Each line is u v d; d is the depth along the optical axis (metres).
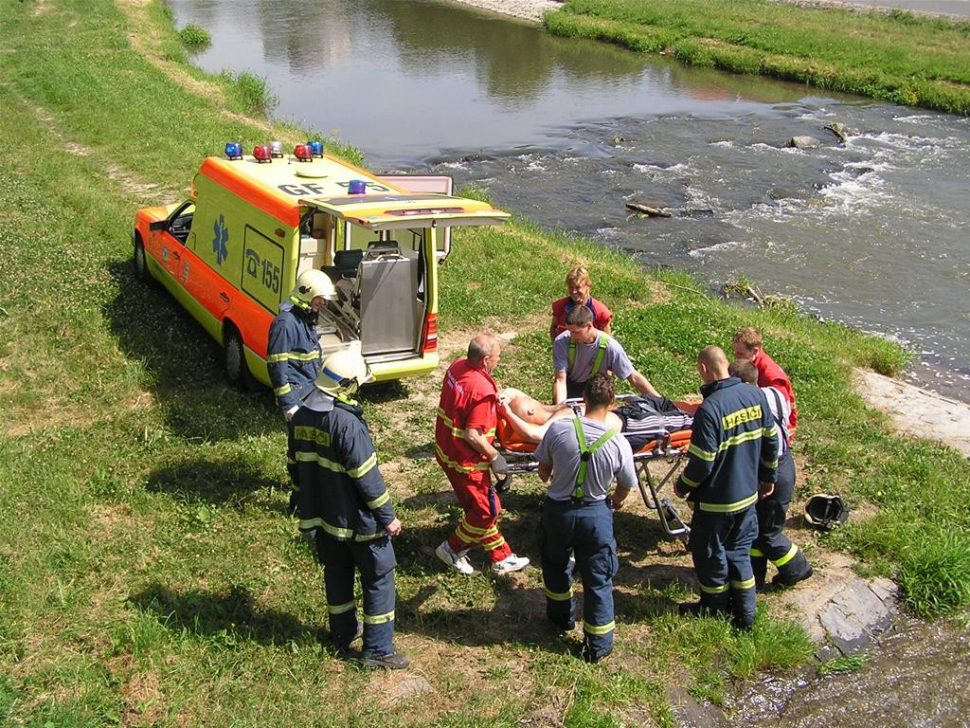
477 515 6.48
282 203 8.49
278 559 6.64
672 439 7.04
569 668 5.83
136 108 22.23
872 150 25.80
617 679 5.76
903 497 8.09
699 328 11.85
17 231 13.05
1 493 6.94
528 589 6.64
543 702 5.53
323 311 9.04
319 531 5.59
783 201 21.22
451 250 14.42
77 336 10.01
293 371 7.24
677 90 33.84
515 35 43.97
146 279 11.73
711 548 6.13
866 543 7.43
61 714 4.95
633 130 27.69
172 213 11.04
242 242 9.12
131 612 5.88
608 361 7.37
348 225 9.23
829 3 51.00
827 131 27.97
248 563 6.54
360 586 6.45
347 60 37.22
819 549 7.40
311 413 5.38
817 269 17.19
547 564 6.00
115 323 10.50
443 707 5.45
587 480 5.68
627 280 13.70
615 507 5.95
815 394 10.15
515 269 13.80
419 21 47.09
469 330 11.58
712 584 6.22
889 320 14.98
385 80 33.88
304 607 6.14
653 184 22.31
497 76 35.19
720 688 5.88
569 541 5.80
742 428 5.94
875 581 7.04
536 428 6.96
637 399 7.36
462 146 25.42
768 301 15.04
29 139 18.81
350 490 5.43
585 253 15.45
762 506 6.57
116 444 7.98
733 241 18.55
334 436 5.31
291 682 5.47
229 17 47.19
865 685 6.10
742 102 32.16
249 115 24.75
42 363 9.35
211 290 9.62
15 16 37.34
